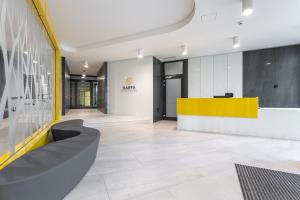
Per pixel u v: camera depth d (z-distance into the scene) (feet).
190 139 16.65
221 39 19.51
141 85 28.55
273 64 22.80
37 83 11.44
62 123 14.64
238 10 13.09
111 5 13.41
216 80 26.48
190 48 23.13
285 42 20.72
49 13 13.56
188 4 13.42
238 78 24.89
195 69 28.22
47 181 5.23
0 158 6.43
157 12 14.61
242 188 7.56
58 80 19.77
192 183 8.01
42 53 12.89
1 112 6.69
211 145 14.55
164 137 17.47
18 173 4.94
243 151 12.88
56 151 7.09
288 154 12.20
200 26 15.88
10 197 4.37
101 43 22.04
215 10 13.06
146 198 6.80
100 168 9.61
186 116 21.30
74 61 31.27
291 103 21.91
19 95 8.16
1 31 6.45
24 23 8.95
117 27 17.66
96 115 30.07
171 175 8.82
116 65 31.04
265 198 6.79
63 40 21.44
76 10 14.07
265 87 23.29
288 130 16.80
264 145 14.60
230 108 19.04
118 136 17.80
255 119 17.99
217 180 8.29
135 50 23.97
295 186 7.72
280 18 14.34
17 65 7.98
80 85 53.52
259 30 16.88
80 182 7.95
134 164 10.26
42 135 11.23
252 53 23.98
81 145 8.03
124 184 7.87
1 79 7.00
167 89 31.45
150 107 27.76
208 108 20.15
